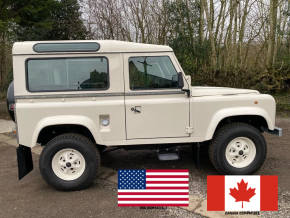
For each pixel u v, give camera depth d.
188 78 3.62
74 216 2.93
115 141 3.56
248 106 3.71
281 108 9.55
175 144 3.86
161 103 3.56
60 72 3.43
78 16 14.51
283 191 3.37
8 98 3.72
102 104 3.46
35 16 10.68
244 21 11.87
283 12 11.60
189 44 12.53
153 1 12.01
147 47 3.52
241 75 11.00
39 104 3.39
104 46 3.44
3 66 16.94
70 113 3.43
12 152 5.38
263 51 13.17
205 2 11.56
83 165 3.53
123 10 11.45
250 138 3.69
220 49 12.45
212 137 3.76
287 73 11.09
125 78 3.50
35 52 3.35
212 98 3.65
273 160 4.50
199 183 3.65
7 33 10.05
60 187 3.46
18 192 3.56
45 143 3.85
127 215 2.94
